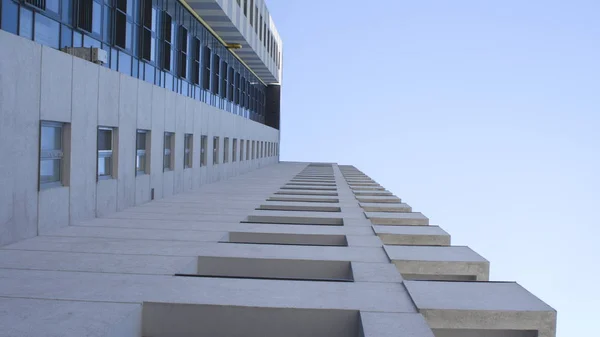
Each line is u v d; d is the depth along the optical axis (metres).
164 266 10.13
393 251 12.27
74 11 17.12
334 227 15.91
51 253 11.05
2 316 6.91
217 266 11.22
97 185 16.16
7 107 11.22
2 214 11.34
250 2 42.53
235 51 45.22
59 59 13.35
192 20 32.25
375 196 27.11
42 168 13.23
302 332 7.66
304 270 11.19
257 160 54.66
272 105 69.38
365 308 7.80
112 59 20.33
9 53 11.18
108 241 12.62
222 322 7.66
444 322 7.91
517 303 8.37
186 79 30.89
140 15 23.33
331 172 52.72
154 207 19.56
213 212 18.80
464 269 11.40
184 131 25.98
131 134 18.78
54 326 6.54
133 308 7.38
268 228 15.30
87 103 15.11
